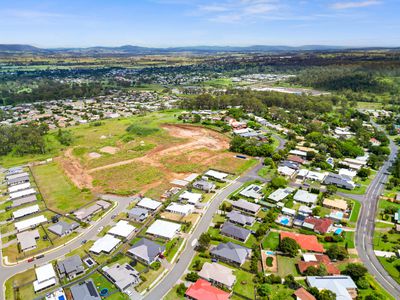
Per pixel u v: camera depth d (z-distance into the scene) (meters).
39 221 93.19
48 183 123.56
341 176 122.69
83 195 111.44
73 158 151.38
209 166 136.12
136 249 77.06
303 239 81.75
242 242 82.44
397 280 68.69
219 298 61.59
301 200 103.81
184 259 75.56
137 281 68.12
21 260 76.69
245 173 128.62
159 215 94.94
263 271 71.25
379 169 136.62
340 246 79.75
